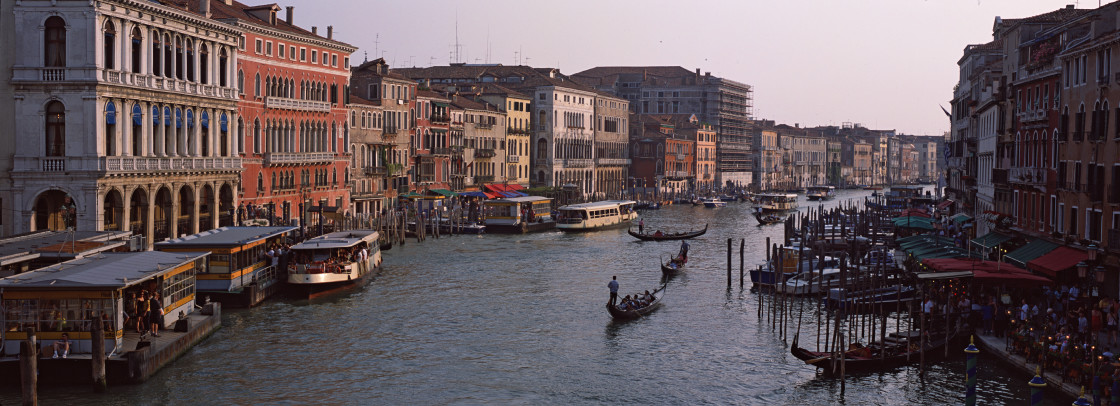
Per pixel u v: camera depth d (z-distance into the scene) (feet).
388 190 291.79
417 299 154.30
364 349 119.85
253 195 213.46
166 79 169.58
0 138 150.30
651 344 125.90
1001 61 203.72
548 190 370.73
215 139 188.14
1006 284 110.42
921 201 400.88
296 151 232.53
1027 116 149.89
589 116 445.78
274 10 224.74
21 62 150.20
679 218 364.79
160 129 168.76
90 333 96.22
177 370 105.29
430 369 111.75
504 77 416.46
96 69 149.89
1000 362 105.40
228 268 139.44
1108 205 116.26
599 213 298.15
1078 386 88.43
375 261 181.16
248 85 210.38
